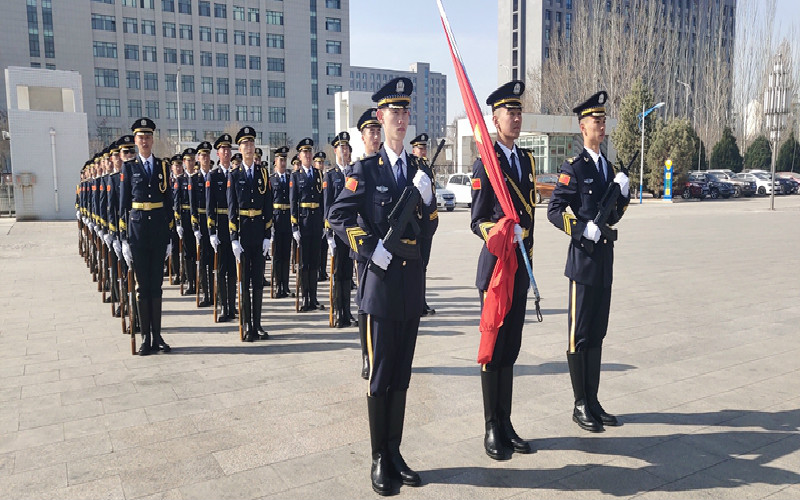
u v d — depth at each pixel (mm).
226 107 68000
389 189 3664
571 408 4699
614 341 6480
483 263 4074
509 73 80250
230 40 67438
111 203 6609
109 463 3820
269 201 6883
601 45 55500
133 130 6211
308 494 3459
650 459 3857
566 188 4391
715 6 75312
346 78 74625
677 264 11844
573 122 38156
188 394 5012
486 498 3414
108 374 5531
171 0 64562
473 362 5844
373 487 3496
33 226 20562
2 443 4109
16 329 7199
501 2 80812
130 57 63375
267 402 4836
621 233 17812
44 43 59625
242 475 3670
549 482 3584
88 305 8555
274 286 9836
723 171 42062
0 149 54500
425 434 4250
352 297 9047
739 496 3400
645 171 38375
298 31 70688
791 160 48969
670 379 5312
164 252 6250
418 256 3682
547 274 10766
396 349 3645
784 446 4020
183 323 7613
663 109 59812
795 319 7414
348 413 4613
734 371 5516
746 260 12320
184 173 10789
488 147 3859
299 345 6500
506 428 4066
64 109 23375
